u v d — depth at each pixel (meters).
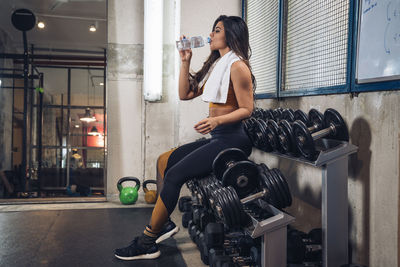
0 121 6.18
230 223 1.50
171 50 3.93
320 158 1.52
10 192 5.91
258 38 3.23
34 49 7.82
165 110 3.93
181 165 1.86
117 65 3.85
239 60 1.79
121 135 3.87
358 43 1.76
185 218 2.75
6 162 6.55
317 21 2.24
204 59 3.48
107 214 3.19
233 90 1.84
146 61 3.62
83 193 6.31
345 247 1.57
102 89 9.54
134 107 3.88
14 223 2.87
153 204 3.60
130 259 2.08
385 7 1.56
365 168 1.72
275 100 2.88
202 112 3.52
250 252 1.77
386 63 1.56
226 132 1.83
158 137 3.92
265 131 1.93
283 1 2.70
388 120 1.57
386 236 1.58
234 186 1.62
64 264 2.01
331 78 2.09
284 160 2.70
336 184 1.55
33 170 7.36
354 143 1.81
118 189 3.65
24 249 2.25
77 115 9.74
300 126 1.54
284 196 1.53
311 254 1.80
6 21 6.51
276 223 1.46
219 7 3.52
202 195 1.97
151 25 3.58
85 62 7.50
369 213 1.69
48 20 6.61
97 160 9.95
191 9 3.47
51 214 3.17
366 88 1.70
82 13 6.35
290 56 2.66
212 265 1.83
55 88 9.12
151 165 3.92
